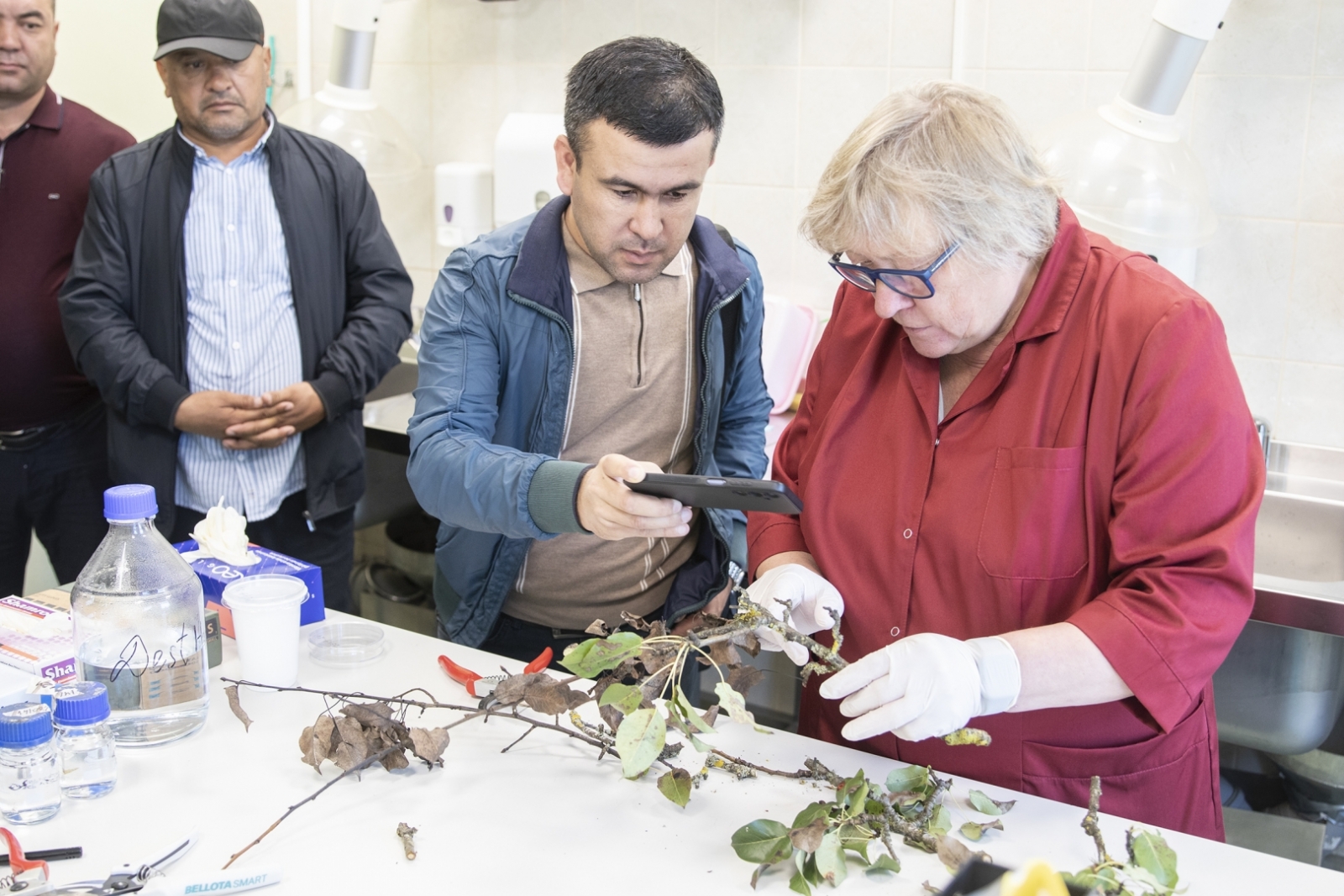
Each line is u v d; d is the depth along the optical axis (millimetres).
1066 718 1231
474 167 2850
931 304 1160
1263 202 2113
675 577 1702
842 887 988
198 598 1239
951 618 1270
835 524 1353
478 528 1417
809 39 2461
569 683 1240
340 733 1112
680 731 1138
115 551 1206
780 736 1267
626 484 1224
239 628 1318
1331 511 2043
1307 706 1842
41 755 1051
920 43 2354
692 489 1153
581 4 2699
